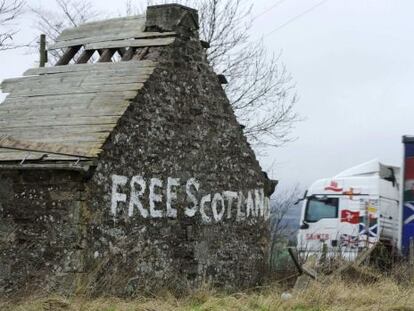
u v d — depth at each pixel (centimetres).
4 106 1492
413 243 1842
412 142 1944
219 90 1608
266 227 1744
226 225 1606
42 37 1648
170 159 1456
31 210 1302
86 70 1489
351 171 2148
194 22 1540
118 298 1269
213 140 1578
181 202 1481
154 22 1526
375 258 1859
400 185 1953
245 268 1661
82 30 1628
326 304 1302
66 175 1278
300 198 2203
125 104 1355
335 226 2114
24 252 1298
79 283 1247
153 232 1409
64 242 1270
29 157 1291
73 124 1359
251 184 1694
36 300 1172
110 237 1316
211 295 1372
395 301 1319
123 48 1542
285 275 1719
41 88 1500
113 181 1323
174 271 1455
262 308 1267
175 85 1477
